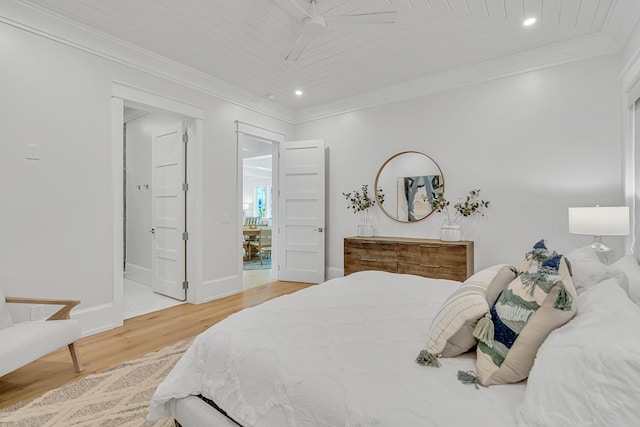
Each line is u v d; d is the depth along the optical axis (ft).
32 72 8.28
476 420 2.67
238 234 14.23
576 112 10.09
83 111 9.23
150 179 15.61
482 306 3.72
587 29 9.28
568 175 10.25
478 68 11.66
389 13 7.32
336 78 12.87
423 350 3.79
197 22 9.03
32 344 6.05
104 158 9.67
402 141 13.69
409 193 13.55
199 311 11.55
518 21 8.93
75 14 8.60
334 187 15.83
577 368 2.49
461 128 12.22
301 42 8.38
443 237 12.05
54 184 8.68
